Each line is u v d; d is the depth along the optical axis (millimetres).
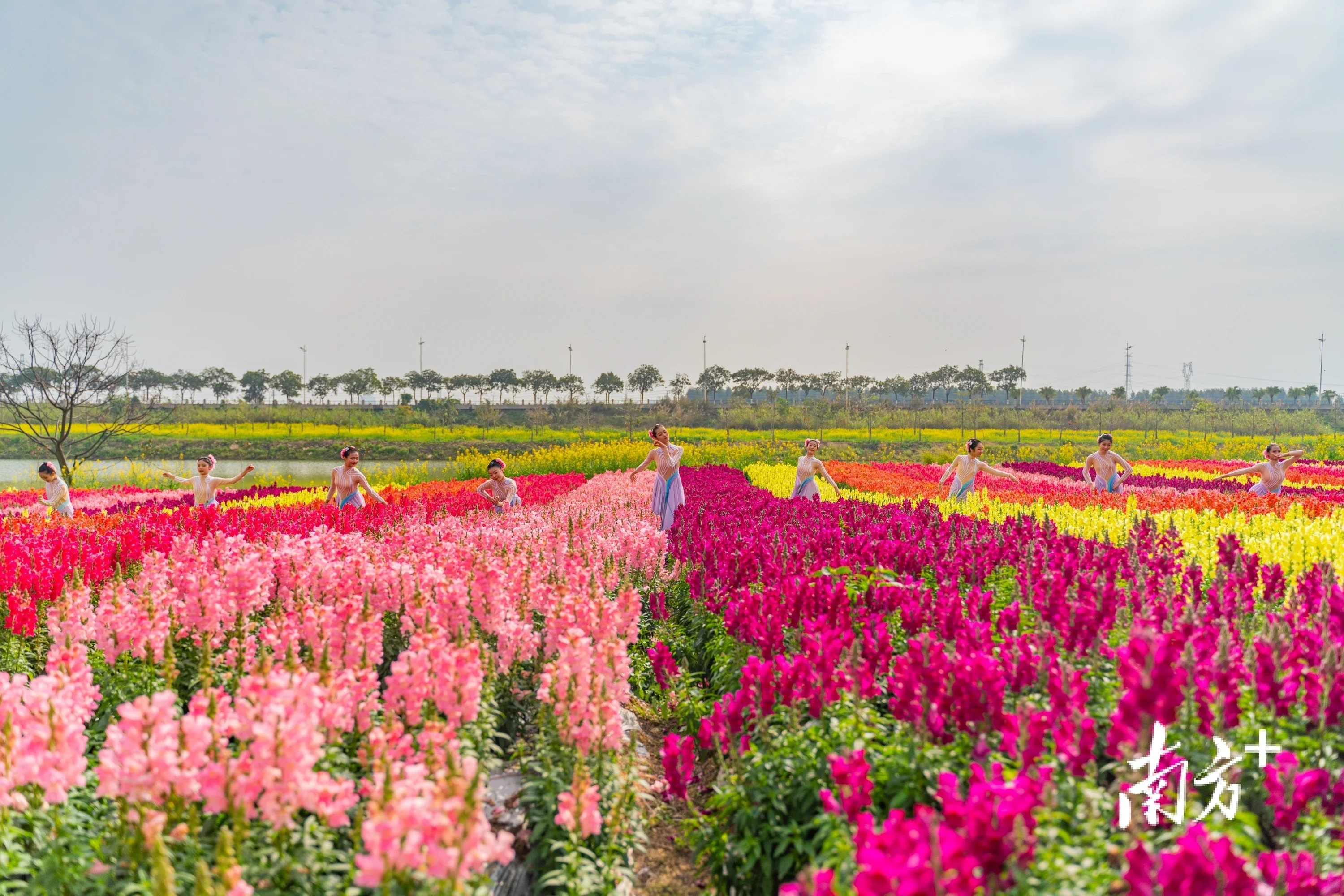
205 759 2873
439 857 2488
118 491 25172
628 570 8227
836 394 108250
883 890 2100
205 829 3143
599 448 33375
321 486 24531
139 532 7484
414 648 3842
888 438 67125
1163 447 47469
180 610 4891
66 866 2938
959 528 9062
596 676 4188
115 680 4605
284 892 2797
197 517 9117
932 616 5176
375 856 2506
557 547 7402
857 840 2447
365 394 110500
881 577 6500
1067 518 11219
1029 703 3447
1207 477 27141
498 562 5867
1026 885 2451
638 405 91000
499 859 2740
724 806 4027
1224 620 4746
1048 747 3385
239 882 2408
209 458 12695
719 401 124562
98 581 6309
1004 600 6145
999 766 3229
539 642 5176
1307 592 5305
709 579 7383
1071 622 4535
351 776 3555
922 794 3420
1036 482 22297
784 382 112438
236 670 4496
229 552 6191
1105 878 2488
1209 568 7402
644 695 6562
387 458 58875
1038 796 2770
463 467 30516
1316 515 11484
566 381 93500
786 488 23031
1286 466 30812
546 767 4082
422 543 7762
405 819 2510
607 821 3775
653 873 4254
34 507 18453
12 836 3023
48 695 3262
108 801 3473
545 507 15156
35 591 5535
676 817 4777
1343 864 2734
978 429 76438
